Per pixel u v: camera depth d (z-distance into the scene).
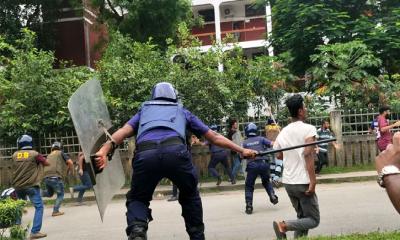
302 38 18.25
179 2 23.06
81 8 25.47
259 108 15.98
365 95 16.00
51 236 8.69
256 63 16.39
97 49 25.17
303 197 5.82
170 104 4.34
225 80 15.50
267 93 15.93
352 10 19.56
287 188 5.94
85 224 9.74
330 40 18.27
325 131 14.37
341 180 13.45
